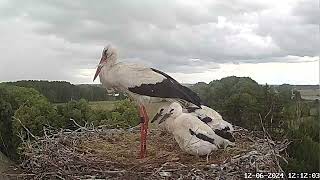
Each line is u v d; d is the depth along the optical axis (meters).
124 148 1.72
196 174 1.35
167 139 1.85
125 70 1.68
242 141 1.74
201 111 1.73
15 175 1.54
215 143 1.52
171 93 1.67
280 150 1.62
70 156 1.49
